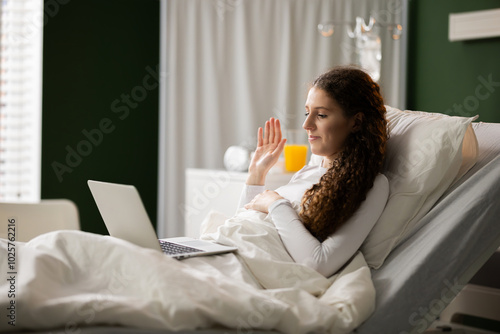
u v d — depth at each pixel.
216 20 3.84
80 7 3.64
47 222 2.44
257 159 2.19
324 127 1.83
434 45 4.00
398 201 1.79
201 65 3.84
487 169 1.77
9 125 3.60
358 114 1.82
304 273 1.61
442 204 1.78
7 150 3.60
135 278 1.36
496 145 1.90
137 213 1.58
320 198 1.74
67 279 1.41
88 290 1.39
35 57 3.60
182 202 3.83
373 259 1.74
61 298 1.30
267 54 3.92
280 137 2.19
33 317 1.23
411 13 4.15
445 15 3.93
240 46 3.87
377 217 1.74
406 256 1.70
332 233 1.72
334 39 4.04
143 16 3.84
